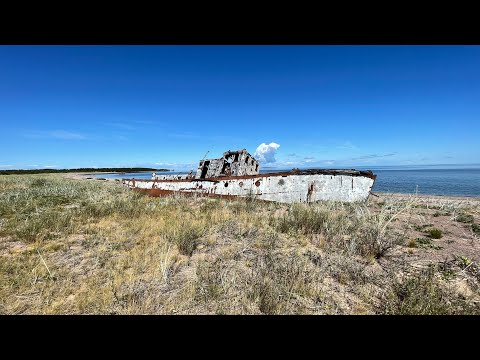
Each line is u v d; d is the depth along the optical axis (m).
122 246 5.08
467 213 8.68
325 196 9.95
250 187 10.67
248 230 6.11
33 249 4.91
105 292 3.35
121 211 7.91
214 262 4.38
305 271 3.91
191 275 3.92
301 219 6.50
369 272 4.02
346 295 3.37
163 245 5.06
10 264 4.12
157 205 9.38
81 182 22.55
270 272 3.83
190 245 4.84
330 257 4.55
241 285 3.60
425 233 6.19
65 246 5.06
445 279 3.71
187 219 6.93
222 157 13.34
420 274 3.83
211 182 11.41
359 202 9.14
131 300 3.21
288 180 10.25
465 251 4.91
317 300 3.24
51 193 12.50
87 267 4.15
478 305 3.06
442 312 2.86
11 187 15.95
